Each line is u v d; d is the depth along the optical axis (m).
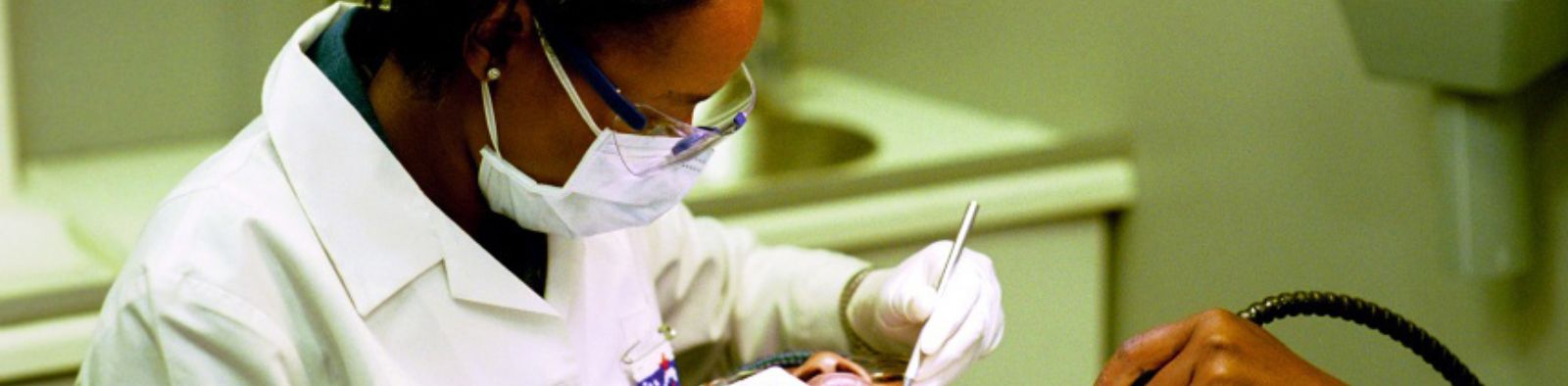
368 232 1.11
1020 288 2.27
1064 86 2.34
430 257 1.14
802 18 2.76
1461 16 1.62
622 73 1.06
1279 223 2.10
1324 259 2.04
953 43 2.52
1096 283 2.33
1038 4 2.35
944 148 2.33
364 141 1.12
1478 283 1.88
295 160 1.10
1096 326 2.35
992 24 2.44
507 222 1.23
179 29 2.42
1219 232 2.19
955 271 1.38
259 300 1.08
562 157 1.11
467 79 1.10
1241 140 2.13
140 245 1.10
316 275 1.09
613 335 1.28
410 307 1.14
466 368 1.15
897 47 2.63
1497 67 1.63
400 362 1.14
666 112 1.09
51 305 1.83
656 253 1.44
